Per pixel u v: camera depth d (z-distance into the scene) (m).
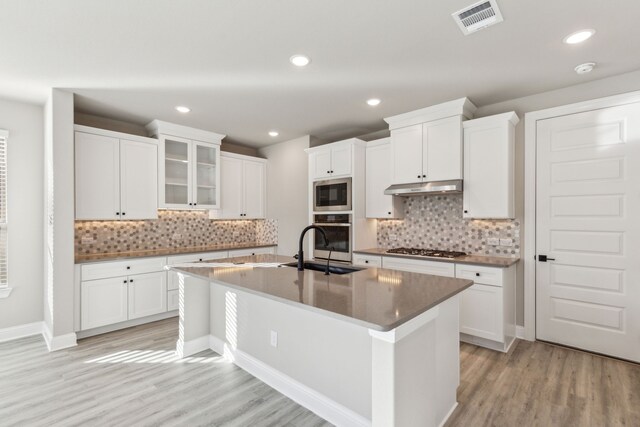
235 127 4.37
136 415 2.05
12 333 3.35
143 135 4.29
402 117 3.73
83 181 3.46
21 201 3.42
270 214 5.41
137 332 3.52
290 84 2.96
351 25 2.06
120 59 2.48
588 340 2.94
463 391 2.31
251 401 2.21
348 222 4.16
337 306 1.55
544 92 3.16
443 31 2.12
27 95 3.23
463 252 3.67
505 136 3.11
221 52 2.38
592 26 2.06
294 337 2.25
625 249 2.77
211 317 3.05
